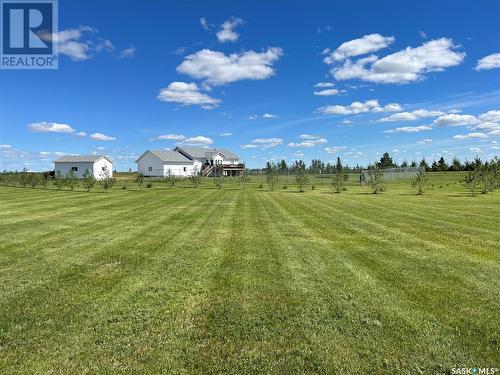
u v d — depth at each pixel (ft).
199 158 250.16
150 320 13.67
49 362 10.82
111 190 101.60
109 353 11.32
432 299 15.62
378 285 17.56
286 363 10.76
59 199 70.49
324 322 13.44
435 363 10.73
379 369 10.44
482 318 13.69
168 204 60.54
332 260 22.54
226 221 40.11
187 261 22.43
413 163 223.71
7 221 39.75
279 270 20.35
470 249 25.50
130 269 20.61
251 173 182.80
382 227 35.27
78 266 21.22
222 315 14.14
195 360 10.94
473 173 81.46
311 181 150.51
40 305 15.15
